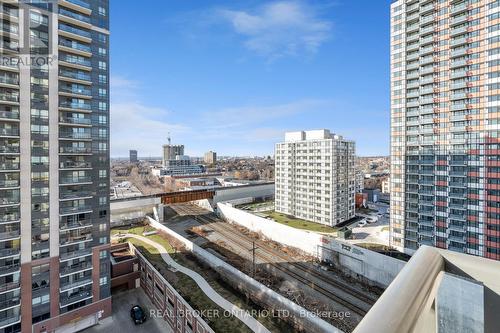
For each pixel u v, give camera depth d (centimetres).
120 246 6038
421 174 5600
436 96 5406
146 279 4878
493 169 4731
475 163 4919
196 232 7562
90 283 3897
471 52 4947
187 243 6072
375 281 4638
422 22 5544
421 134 5603
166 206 11038
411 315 289
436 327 384
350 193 8300
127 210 9038
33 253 3403
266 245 6544
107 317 4128
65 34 3581
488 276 431
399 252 5788
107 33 4041
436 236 5400
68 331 3741
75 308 3791
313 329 3309
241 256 5828
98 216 3947
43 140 3422
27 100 3288
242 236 7231
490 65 4731
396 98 5972
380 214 8912
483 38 4806
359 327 241
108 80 4050
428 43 5481
